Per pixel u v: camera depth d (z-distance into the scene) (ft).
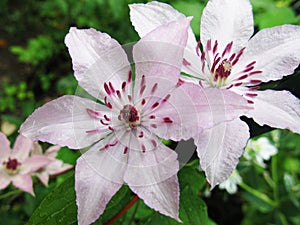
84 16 1.55
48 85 1.63
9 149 0.69
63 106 0.41
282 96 0.44
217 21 0.47
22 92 1.60
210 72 0.46
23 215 0.94
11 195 0.76
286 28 0.47
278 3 0.96
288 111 0.44
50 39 1.63
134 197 0.53
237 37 0.47
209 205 1.12
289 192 0.93
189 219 0.53
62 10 1.55
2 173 0.67
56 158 0.68
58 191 0.48
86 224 0.38
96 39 0.42
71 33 0.42
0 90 1.65
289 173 1.03
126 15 1.36
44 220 0.47
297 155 1.03
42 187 0.73
